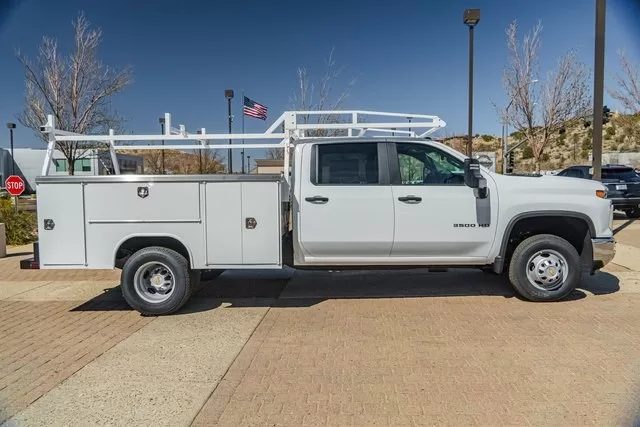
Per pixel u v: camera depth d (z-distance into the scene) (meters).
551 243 6.06
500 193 6.06
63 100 17.61
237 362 4.48
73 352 4.82
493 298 6.49
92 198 5.83
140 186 5.83
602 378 3.99
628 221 15.46
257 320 5.76
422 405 3.60
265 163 15.23
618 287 6.96
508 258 6.46
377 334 5.18
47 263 5.88
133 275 5.95
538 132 22.67
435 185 6.04
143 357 4.64
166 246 6.10
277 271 8.50
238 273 8.38
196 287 6.39
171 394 3.86
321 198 5.99
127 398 3.80
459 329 5.27
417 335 5.12
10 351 4.88
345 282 7.62
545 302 6.21
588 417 3.38
